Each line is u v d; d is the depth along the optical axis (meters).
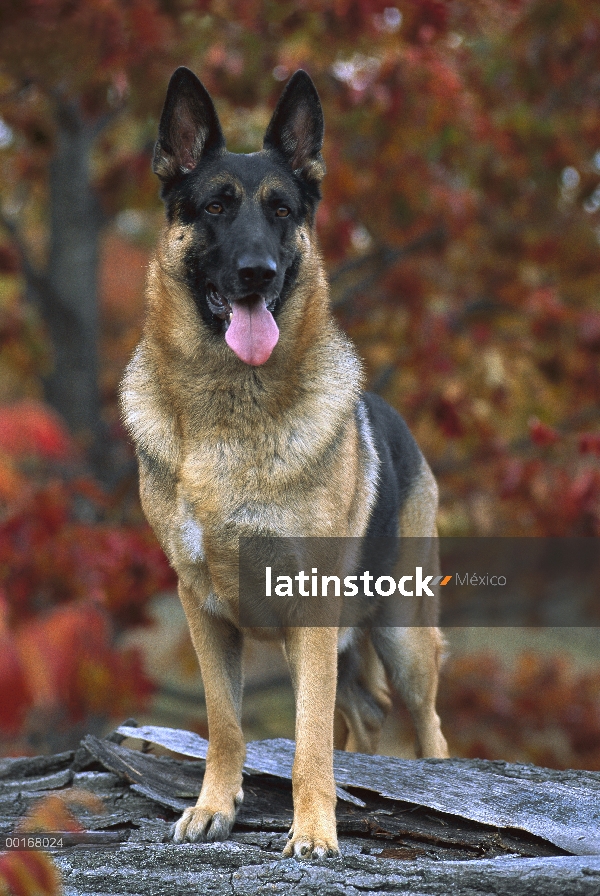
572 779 4.32
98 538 7.78
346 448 4.21
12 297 12.98
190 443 4.15
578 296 12.30
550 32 10.55
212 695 4.23
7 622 1.84
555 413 11.65
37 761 4.91
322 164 4.75
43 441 1.91
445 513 10.24
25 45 8.45
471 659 11.22
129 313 14.66
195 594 4.28
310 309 4.41
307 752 3.88
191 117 4.64
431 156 10.55
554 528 9.78
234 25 8.95
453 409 10.20
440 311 10.97
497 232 12.09
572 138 11.26
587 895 3.27
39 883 2.67
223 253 4.25
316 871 3.52
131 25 8.26
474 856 3.73
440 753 5.47
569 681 11.16
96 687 5.59
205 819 3.94
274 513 4.05
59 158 11.30
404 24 9.01
